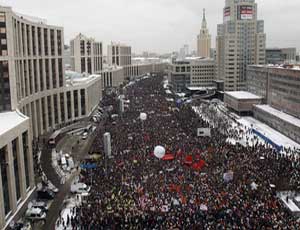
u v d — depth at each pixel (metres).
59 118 157.25
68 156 104.88
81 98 172.88
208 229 55.81
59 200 74.44
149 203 64.81
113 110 185.75
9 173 64.75
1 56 91.69
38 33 136.25
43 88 141.38
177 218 59.22
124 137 115.38
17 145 69.75
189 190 70.12
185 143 106.94
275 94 163.62
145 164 87.19
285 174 80.06
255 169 82.25
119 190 71.25
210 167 84.81
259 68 187.75
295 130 124.00
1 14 91.75
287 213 62.00
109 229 57.66
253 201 65.00
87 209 63.94
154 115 162.25
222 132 133.62
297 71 139.12
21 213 68.25
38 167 95.94
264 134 133.12
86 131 142.12
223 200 64.94
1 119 80.44
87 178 80.88
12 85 93.12
